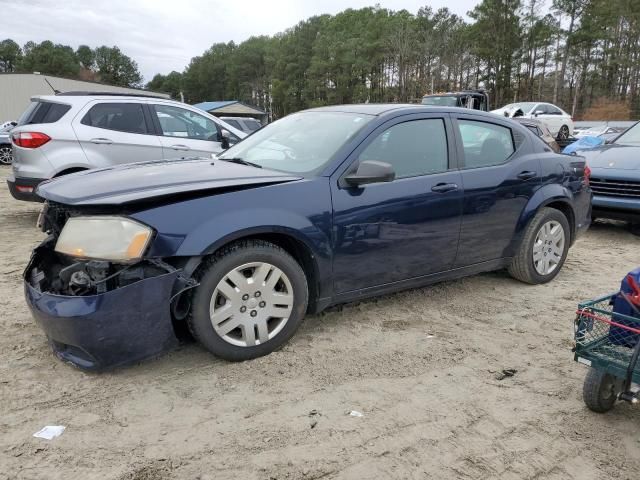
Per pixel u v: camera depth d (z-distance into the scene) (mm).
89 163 6676
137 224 2865
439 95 18016
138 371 3160
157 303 2900
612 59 61281
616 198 6824
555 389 3123
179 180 3260
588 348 2697
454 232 4152
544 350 3633
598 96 65000
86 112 6762
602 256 6172
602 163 7074
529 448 2568
